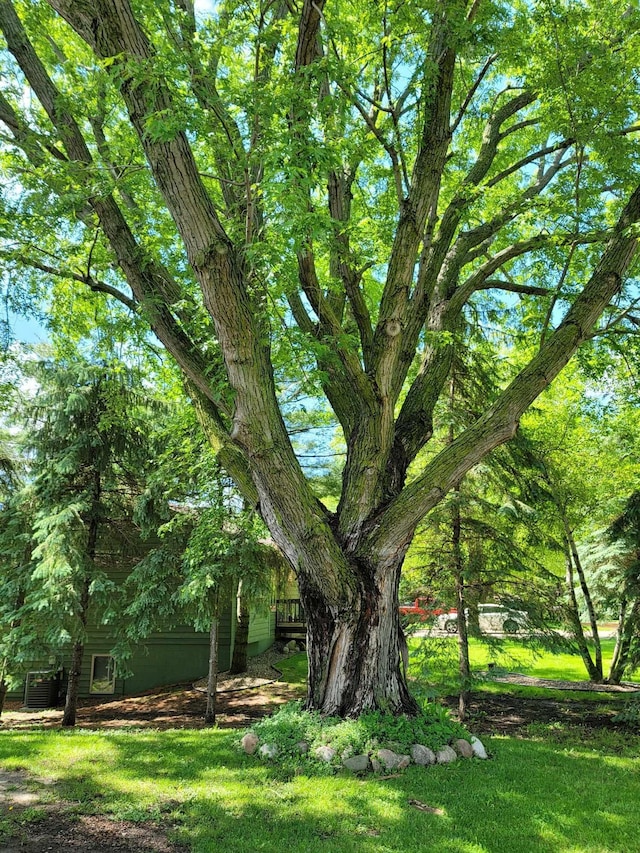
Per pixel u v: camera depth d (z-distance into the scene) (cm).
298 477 642
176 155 519
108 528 1226
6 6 698
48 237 859
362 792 543
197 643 1538
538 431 1311
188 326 693
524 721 976
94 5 493
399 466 777
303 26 550
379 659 693
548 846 440
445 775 596
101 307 1083
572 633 966
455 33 636
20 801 534
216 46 567
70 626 1055
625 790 575
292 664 1656
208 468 984
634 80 734
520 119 1099
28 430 1168
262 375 597
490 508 974
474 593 939
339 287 681
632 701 979
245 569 1067
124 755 698
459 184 857
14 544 1147
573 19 679
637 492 1201
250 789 556
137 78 490
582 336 666
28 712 1344
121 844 442
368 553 692
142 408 1206
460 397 1031
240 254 571
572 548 1471
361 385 704
